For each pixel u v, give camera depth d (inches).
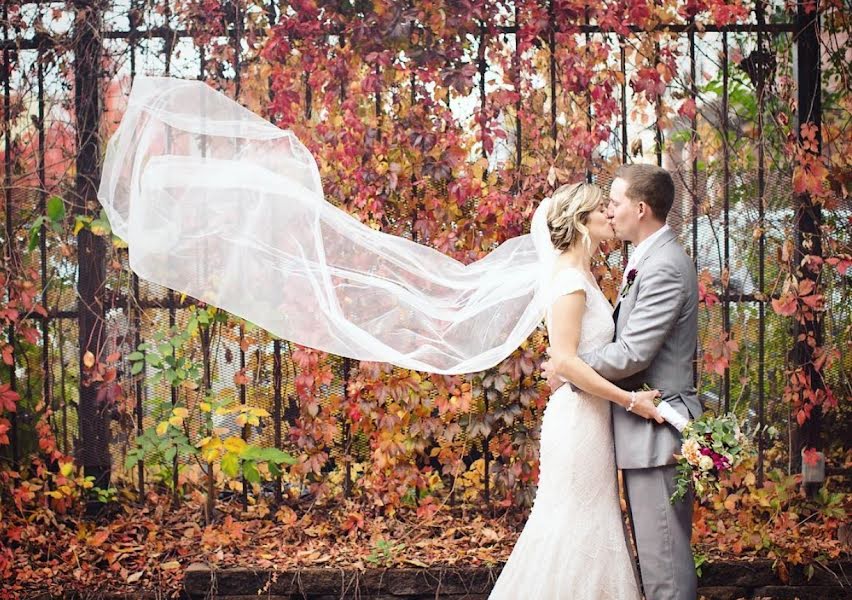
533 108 187.8
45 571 178.2
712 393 195.0
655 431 140.2
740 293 191.2
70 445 193.3
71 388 193.0
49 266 189.8
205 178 156.5
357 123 185.5
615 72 186.1
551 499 144.1
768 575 181.2
